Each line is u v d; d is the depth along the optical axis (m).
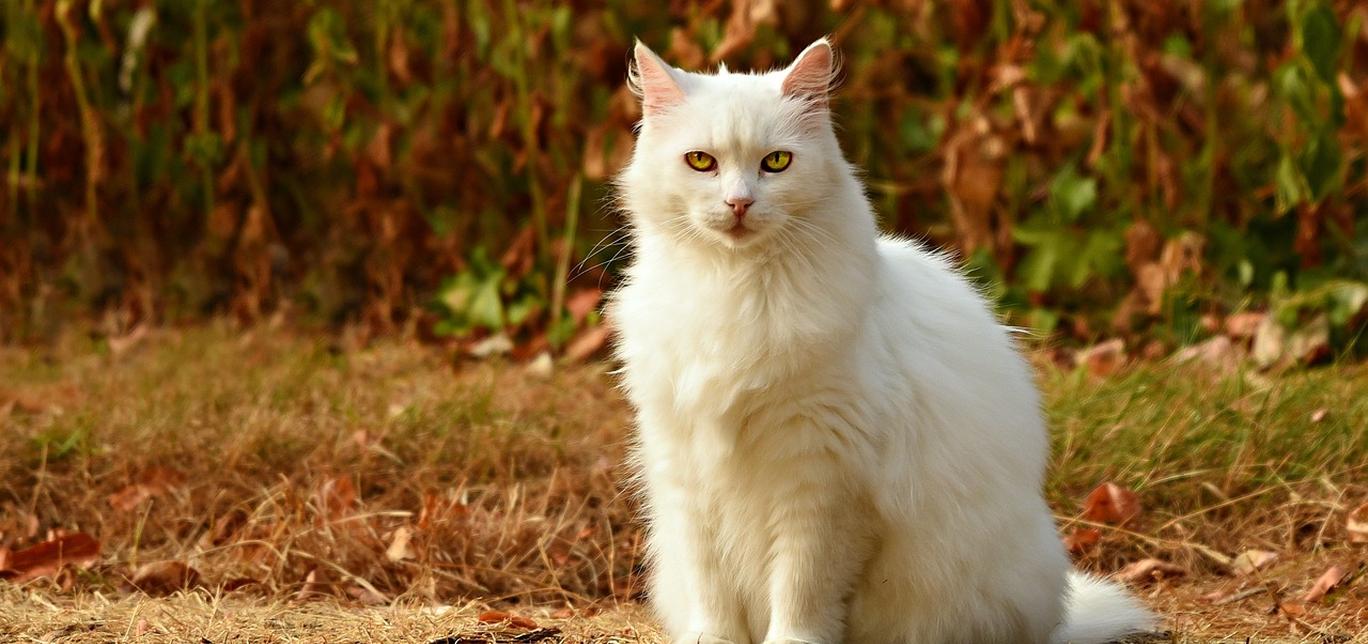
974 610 4.46
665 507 4.61
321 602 5.54
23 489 6.59
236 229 10.11
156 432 6.95
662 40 9.26
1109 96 8.43
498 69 9.20
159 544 6.22
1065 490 6.32
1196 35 8.39
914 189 9.03
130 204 10.32
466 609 5.30
